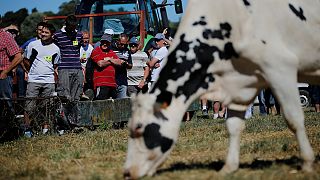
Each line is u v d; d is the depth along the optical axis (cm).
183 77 710
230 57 725
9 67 1252
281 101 718
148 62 1584
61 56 1398
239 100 745
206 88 730
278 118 1566
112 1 1811
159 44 1580
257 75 730
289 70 718
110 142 1120
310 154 724
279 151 930
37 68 1377
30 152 1054
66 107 1386
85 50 1590
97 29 1781
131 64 1568
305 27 760
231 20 719
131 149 690
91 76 1523
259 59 716
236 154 757
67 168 852
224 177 694
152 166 693
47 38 1386
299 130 721
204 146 1028
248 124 1406
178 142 1095
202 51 717
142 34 1744
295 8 755
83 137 1245
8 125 1291
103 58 1495
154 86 711
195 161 863
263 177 688
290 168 755
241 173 732
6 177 790
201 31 721
